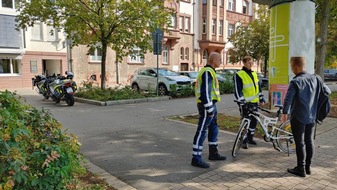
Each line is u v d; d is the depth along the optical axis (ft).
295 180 14.32
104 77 50.11
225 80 61.00
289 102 14.43
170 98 49.32
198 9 111.86
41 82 46.78
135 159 17.63
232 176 14.85
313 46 27.99
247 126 18.42
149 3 46.50
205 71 15.72
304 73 14.93
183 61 108.68
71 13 45.32
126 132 24.57
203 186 13.71
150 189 13.43
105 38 47.62
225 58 121.49
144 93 51.03
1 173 7.91
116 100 42.88
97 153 18.86
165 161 17.22
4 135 8.46
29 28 72.08
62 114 33.68
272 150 19.19
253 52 82.07
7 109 11.18
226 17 119.96
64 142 10.96
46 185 8.55
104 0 44.29
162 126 26.94
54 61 79.51
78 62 82.02
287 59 28.17
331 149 19.19
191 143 21.11
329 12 41.73
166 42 102.78
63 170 8.68
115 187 13.60
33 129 11.38
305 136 14.84
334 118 29.50
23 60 71.36
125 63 92.27
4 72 68.95
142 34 47.39
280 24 28.37
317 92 14.76
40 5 44.93
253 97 18.94
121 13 45.80
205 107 15.66
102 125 27.45
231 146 20.15
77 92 47.88
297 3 27.32
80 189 12.89
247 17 131.03
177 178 14.67
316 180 14.32
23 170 8.11
